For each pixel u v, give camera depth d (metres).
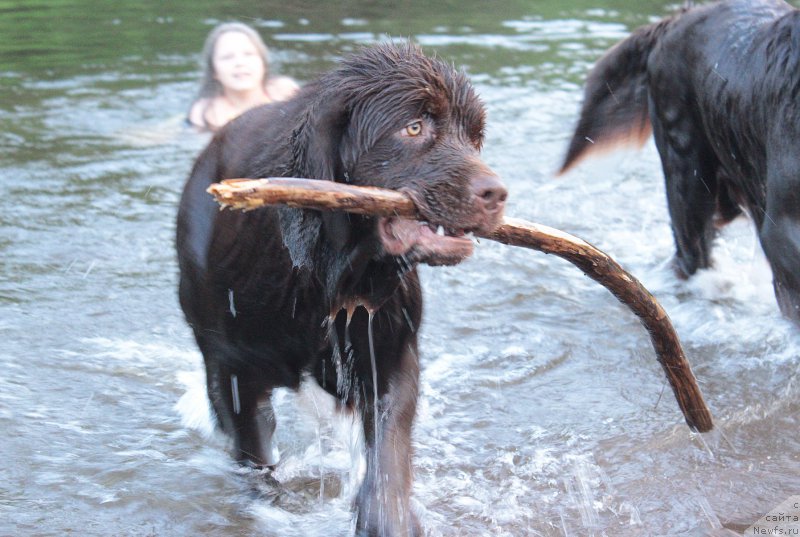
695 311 7.16
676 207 7.49
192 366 6.35
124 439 5.51
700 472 5.21
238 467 5.12
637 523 4.76
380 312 4.39
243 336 4.59
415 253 4.00
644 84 7.82
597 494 5.02
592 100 8.04
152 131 10.74
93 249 7.98
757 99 6.27
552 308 7.26
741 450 5.43
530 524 4.75
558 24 15.86
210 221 4.51
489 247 8.33
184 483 5.10
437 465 5.29
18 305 7.04
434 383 6.16
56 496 4.94
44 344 6.53
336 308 4.22
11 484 5.03
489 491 5.05
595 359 6.53
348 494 5.07
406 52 4.06
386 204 3.84
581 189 9.45
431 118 3.98
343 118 4.01
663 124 7.40
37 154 10.01
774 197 6.09
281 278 4.34
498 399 6.00
